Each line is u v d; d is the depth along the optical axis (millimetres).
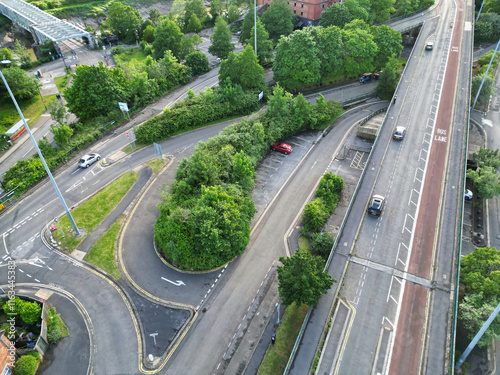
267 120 77500
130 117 85750
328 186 63125
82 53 124250
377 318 41812
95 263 52250
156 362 41406
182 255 50750
